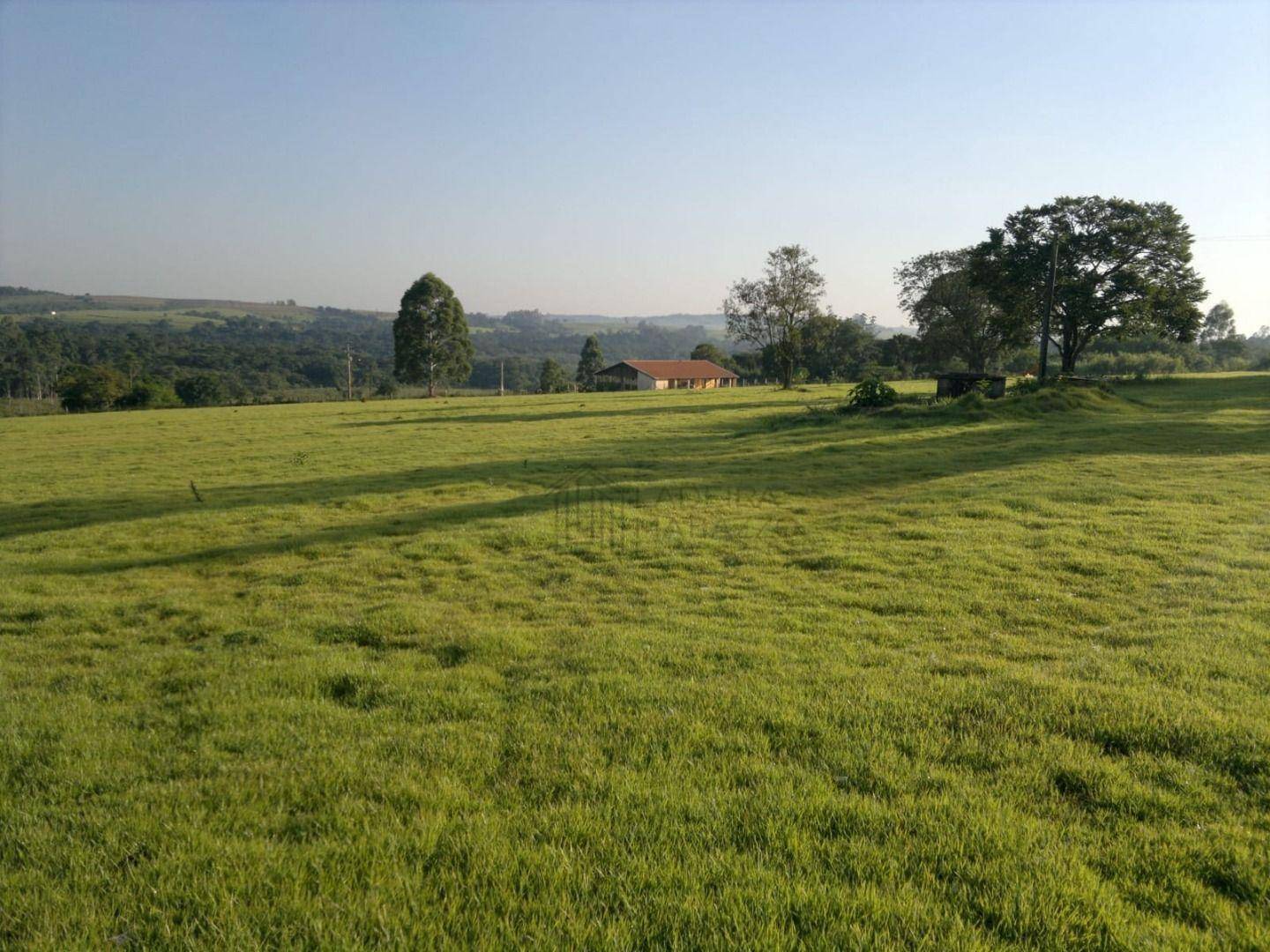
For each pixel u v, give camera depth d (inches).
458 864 141.3
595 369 5639.8
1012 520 464.4
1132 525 437.1
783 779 169.5
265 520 555.5
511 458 908.0
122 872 140.7
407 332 3656.5
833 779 169.3
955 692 212.7
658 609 315.6
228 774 177.5
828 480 665.0
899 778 167.9
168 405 3019.2
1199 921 123.9
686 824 151.6
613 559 410.9
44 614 330.3
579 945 119.0
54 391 4205.2
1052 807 157.1
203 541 492.7
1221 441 833.5
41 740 198.1
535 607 325.1
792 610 307.3
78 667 262.8
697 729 194.7
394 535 491.2
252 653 269.1
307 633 294.2
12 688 241.8
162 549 471.5
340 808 161.0
